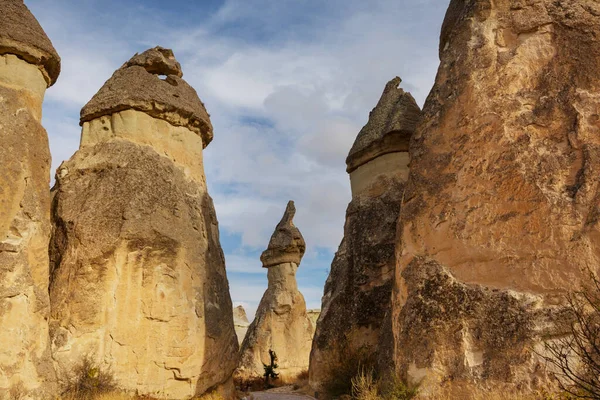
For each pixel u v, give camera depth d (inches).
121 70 518.6
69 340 391.5
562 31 330.0
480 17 361.7
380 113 604.7
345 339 519.2
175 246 462.9
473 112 342.0
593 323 255.0
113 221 435.5
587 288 256.1
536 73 331.0
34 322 333.1
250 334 981.2
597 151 292.8
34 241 347.9
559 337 266.2
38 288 342.0
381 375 376.5
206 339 478.3
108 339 406.3
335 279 582.9
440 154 352.5
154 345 426.9
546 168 303.7
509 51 343.3
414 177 362.6
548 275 282.7
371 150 578.6
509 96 332.5
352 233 566.3
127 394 398.3
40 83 386.3
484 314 295.4
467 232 320.5
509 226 304.7
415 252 345.4
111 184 449.4
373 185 572.1
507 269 298.0
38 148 366.9
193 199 513.7
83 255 414.6
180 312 450.6
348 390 478.9
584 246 276.1
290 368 924.6
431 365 304.0
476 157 332.2
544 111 318.7
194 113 537.6
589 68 312.8
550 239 287.3
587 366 227.8
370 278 526.9
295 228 1020.5
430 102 374.0
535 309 279.9
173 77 545.6
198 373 457.7
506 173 315.6
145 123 495.2
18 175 347.6
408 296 336.2
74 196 445.7
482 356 288.5
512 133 322.7
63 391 367.9
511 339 280.5
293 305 968.9
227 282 554.6
